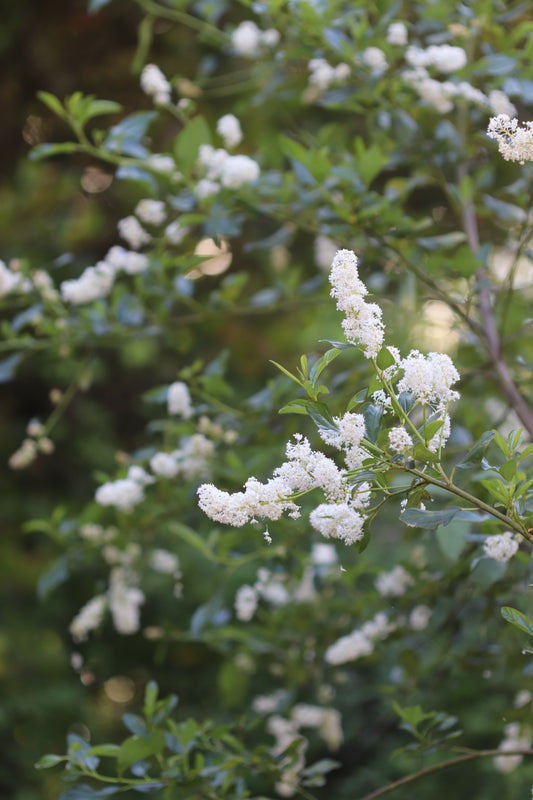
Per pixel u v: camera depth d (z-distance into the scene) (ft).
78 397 14.66
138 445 14.57
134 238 6.30
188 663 12.44
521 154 3.89
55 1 13.12
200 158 5.71
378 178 8.75
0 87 13.87
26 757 11.44
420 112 6.08
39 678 12.28
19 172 14.07
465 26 5.89
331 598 6.50
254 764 5.07
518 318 6.68
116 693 12.98
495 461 5.53
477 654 5.39
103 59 13.69
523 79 5.49
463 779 9.38
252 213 5.91
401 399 3.91
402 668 6.28
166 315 6.41
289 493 3.82
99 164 14.26
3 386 14.55
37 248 13.79
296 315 12.34
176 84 6.70
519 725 5.42
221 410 5.96
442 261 5.24
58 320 6.37
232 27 7.11
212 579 10.32
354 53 5.57
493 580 4.65
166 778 4.75
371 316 3.82
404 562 5.56
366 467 3.84
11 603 12.97
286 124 9.46
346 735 10.17
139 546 6.37
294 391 5.83
